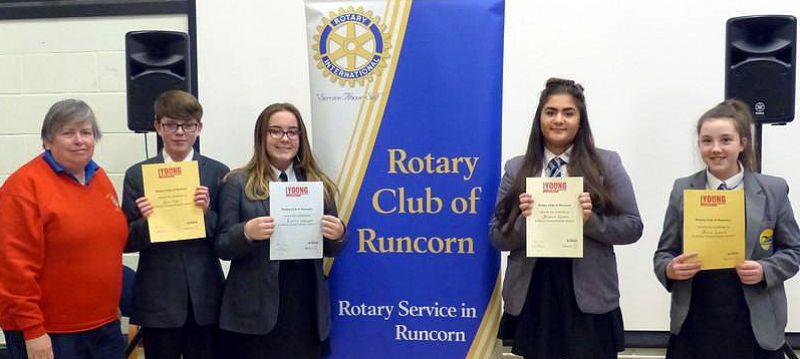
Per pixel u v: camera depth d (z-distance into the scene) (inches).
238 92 140.3
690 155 130.5
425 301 103.5
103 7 144.0
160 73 119.6
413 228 103.0
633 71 131.4
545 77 133.3
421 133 101.7
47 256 88.4
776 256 86.5
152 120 120.0
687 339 89.4
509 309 93.4
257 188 97.1
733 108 89.6
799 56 128.2
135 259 146.6
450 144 101.2
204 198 96.9
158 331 97.7
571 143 92.7
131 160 146.4
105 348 94.8
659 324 134.1
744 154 89.4
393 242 103.7
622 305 134.9
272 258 94.7
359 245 104.3
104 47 145.2
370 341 105.1
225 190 98.8
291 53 138.5
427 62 100.8
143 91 119.7
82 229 89.6
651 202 132.7
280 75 139.1
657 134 131.7
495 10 99.7
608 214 89.8
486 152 100.7
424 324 103.8
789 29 107.7
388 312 104.4
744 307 86.6
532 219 89.4
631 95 131.7
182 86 120.6
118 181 146.9
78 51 145.9
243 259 96.5
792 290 130.3
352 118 103.0
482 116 100.5
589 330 89.4
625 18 131.0
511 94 134.4
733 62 110.5
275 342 96.0
